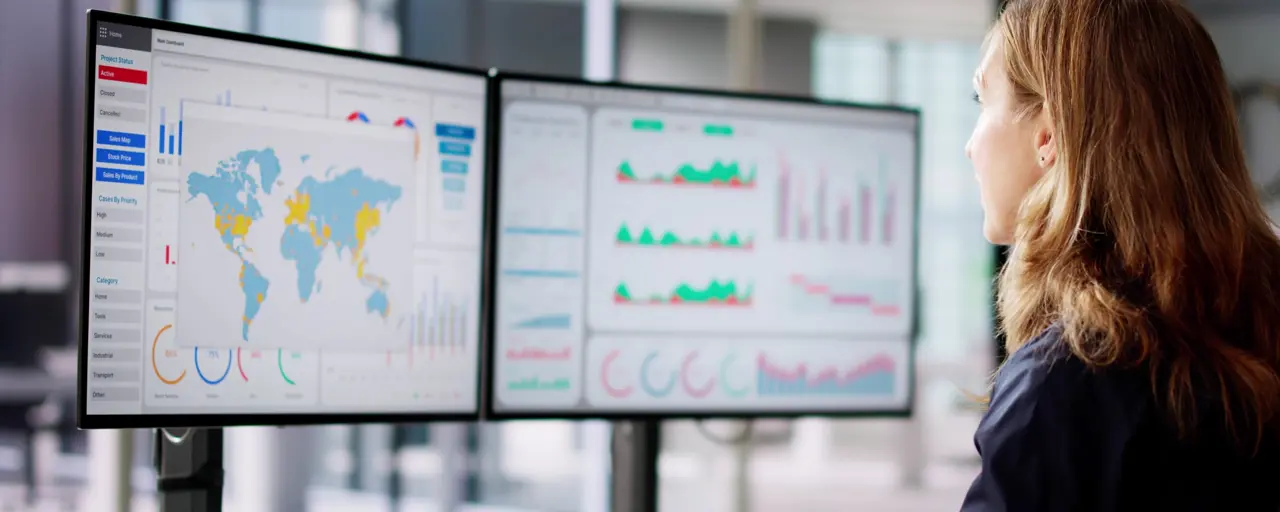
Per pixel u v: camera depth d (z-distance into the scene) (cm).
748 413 156
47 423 463
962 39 591
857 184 161
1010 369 79
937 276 632
